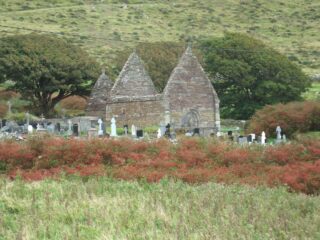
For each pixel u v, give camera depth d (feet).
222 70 480.23
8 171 179.22
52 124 331.77
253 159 191.52
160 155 189.57
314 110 343.67
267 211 120.26
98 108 378.73
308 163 182.91
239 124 413.39
